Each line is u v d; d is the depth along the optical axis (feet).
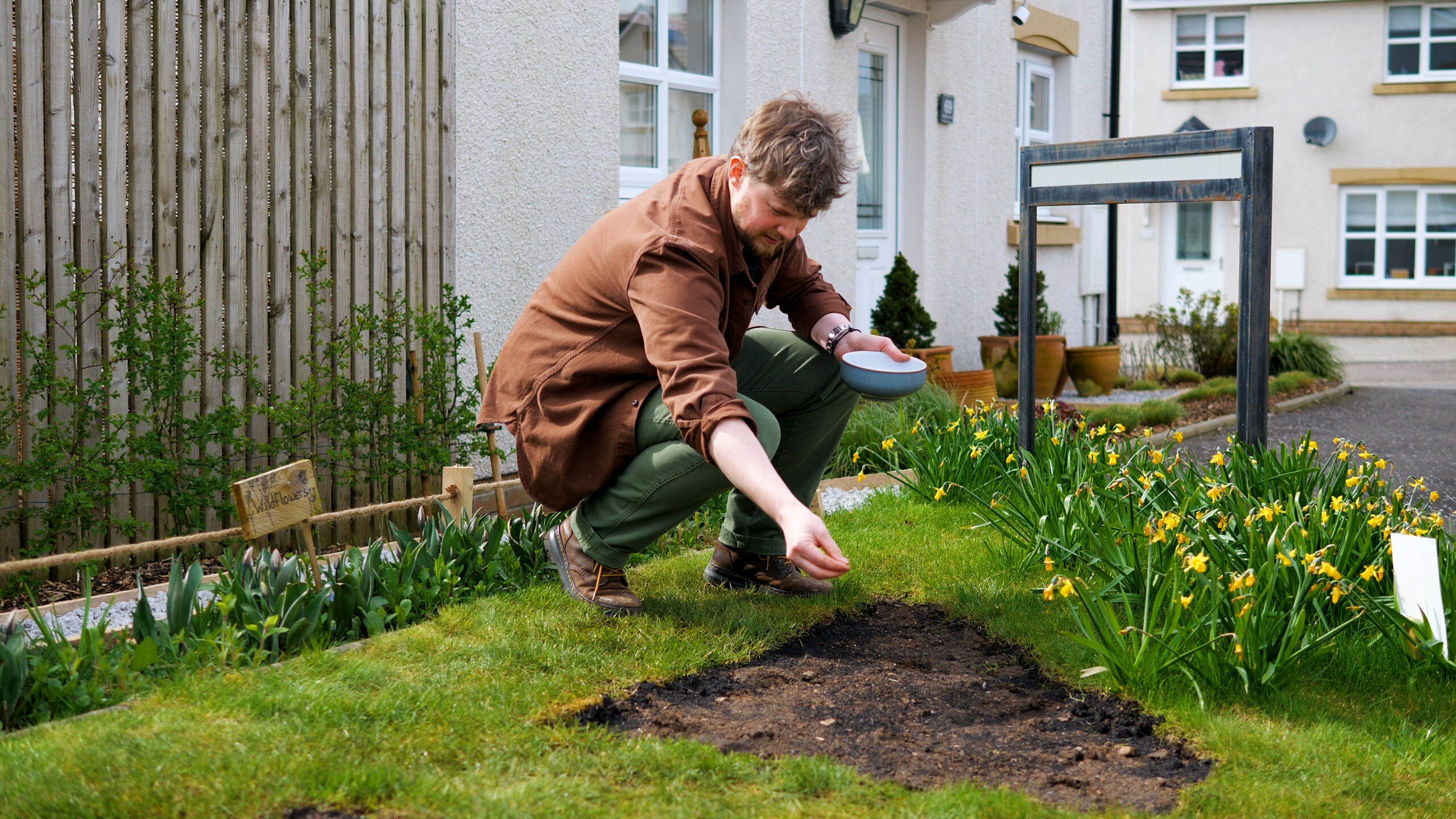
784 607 11.55
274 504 10.74
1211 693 9.25
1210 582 9.81
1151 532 10.86
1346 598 10.79
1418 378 47.03
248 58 15.65
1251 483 14.06
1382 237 69.31
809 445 11.80
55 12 13.53
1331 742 8.48
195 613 10.13
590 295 10.08
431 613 11.34
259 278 15.78
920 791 7.68
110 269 14.21
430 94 18.38
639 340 10.12
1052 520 13.28
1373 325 69.15
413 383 16.89
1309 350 42.37
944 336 33.60
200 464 14.48
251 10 15.62
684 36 25.46
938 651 10.80
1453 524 16.67
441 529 13.42
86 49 13.78
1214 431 29.25
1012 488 15.08
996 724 8.98
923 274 32.42
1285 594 10.44
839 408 11.60
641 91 24.61
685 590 12.09
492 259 20.08
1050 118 40.86
